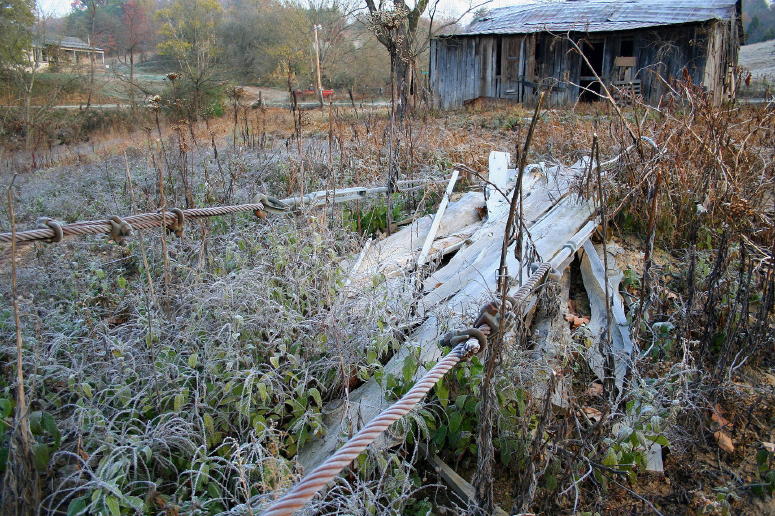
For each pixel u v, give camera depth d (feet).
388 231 16.92
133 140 37.96
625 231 16.85
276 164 22.72
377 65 113.29
